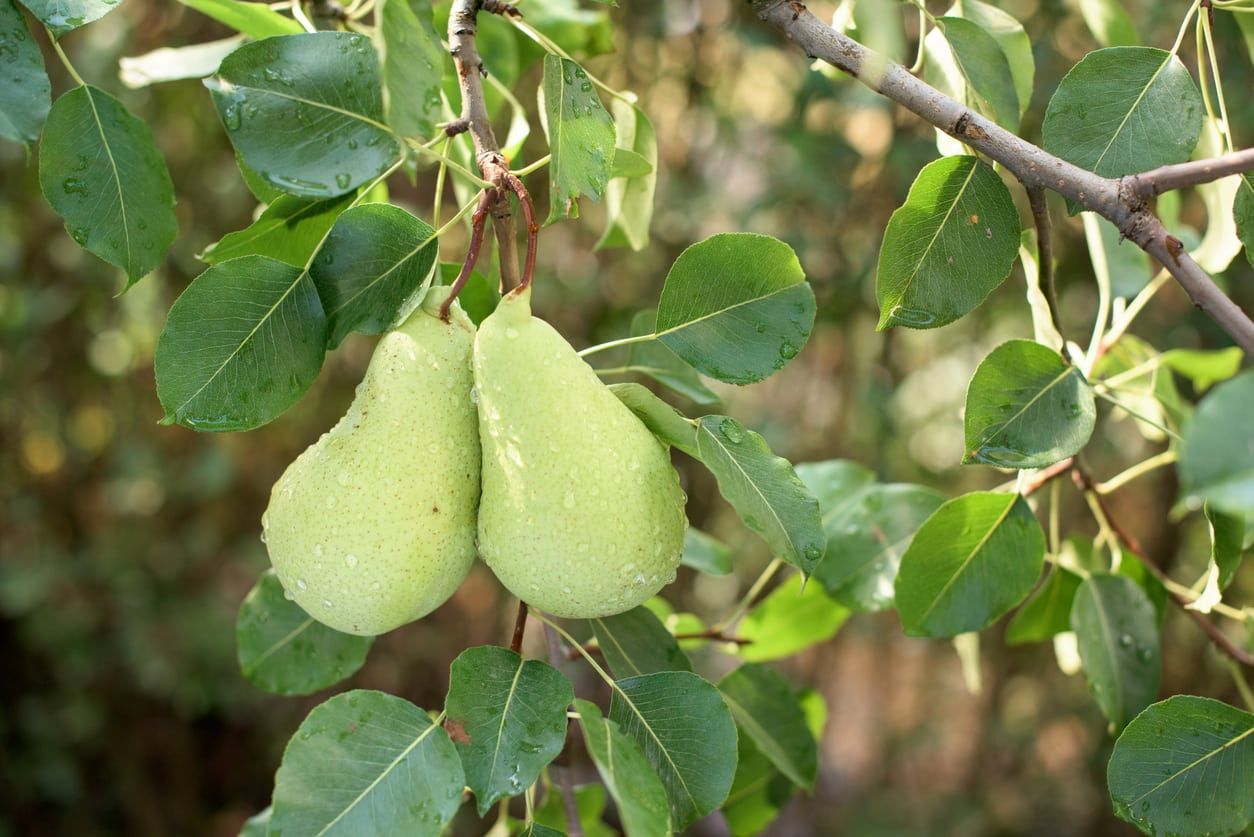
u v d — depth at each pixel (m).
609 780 0.55
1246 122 1.24
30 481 1.77
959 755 2.25
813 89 1.34
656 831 0.55
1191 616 0.73
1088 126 0.59
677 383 0.68
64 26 0.58
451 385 0.58
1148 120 0.59
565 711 0.57
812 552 0.57
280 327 0.58
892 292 0.60
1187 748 0.59
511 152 0.69
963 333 1.72
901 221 0.59
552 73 0.57
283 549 0.57
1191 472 0.49
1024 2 1.28
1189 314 1.41
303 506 0.57
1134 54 0.59
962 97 0.65
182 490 1.76
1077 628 0.70
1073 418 0.59
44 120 0.59
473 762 0.57
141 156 0.61
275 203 0.62
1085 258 1.45
